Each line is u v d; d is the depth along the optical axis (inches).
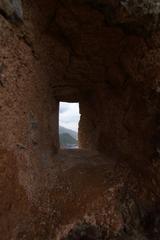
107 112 369.1
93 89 408.8
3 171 173.6
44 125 305.3
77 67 343.0
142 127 273.4
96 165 334.6
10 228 179.2
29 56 243.0
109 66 328.2
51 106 362.6
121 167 307.1
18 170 202.1
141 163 275.4
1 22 180.1
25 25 225.8
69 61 331.0
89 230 223.5
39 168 265.4
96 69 343.6
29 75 243.0
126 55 286.8
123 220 241.6
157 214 250.2
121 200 258.2
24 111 224.2
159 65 246.7
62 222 222.1
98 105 409.1
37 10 250.4
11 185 186.7
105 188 267.4
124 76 306.2
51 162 319.3
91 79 372.5
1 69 177.3
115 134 340.5
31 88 249.3
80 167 326.0
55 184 273.3
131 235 236.5
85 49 307.6
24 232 198.5
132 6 222.2
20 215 199.8
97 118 416.8
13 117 195.9
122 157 318.3
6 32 188.4
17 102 206.5
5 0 180.5
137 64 270.4
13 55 201.3
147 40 253.6
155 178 253.6
